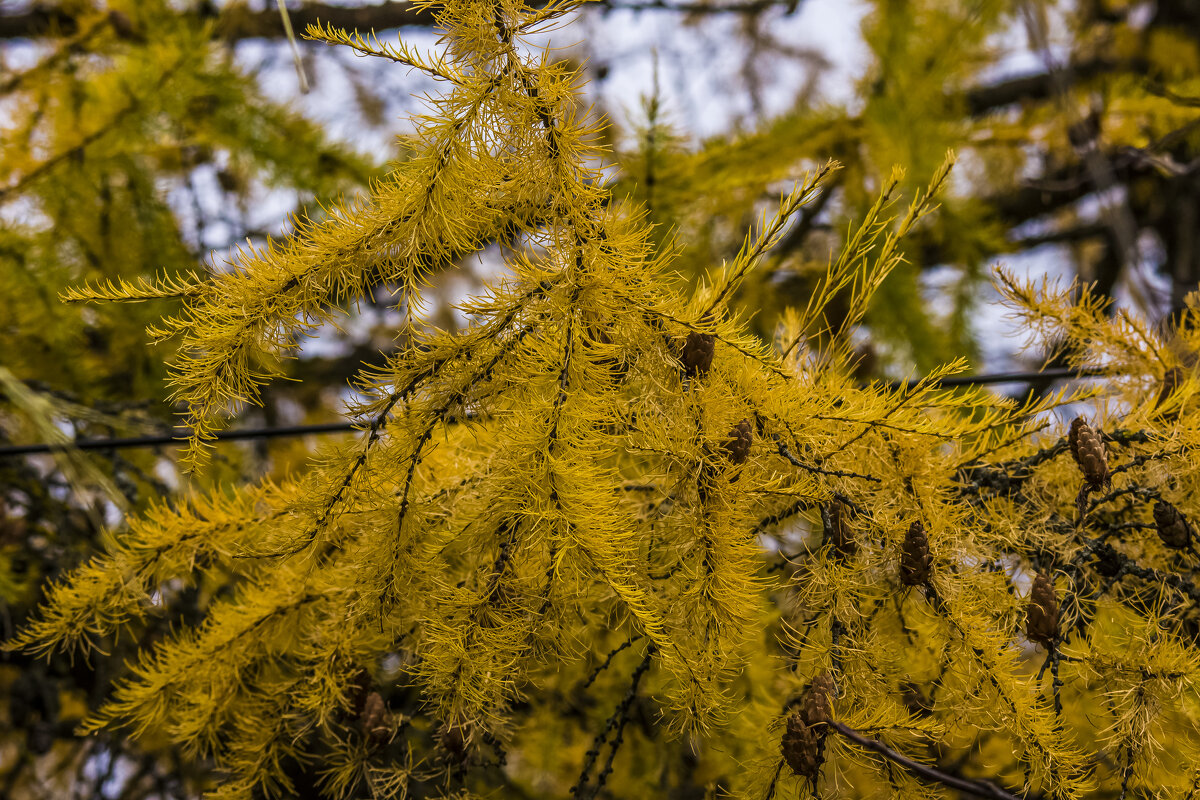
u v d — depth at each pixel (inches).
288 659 41.8
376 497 34.8
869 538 35.9
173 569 38.5
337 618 37.4
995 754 41.9
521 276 33.6
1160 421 37.9
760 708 38.5
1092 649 36.1
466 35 33.3
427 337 33.8
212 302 33.9
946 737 35.9
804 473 35.6
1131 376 40.5
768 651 42.5
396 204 33.3
